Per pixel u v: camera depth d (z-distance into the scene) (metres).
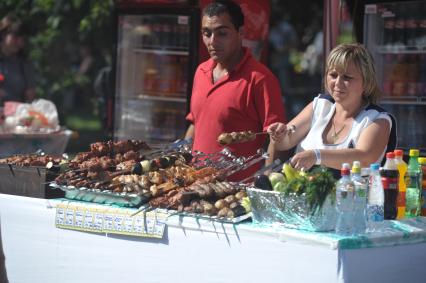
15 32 8.35
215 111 4.76
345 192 3.43
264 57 6.60
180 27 7.19
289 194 3.48
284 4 13.23
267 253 3.53
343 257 3.33
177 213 3.87
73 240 4.27
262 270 3.55
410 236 3.60
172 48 7.25
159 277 3.93
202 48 6.59
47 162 4.66
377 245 3.45
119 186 4.16
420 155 6.01
